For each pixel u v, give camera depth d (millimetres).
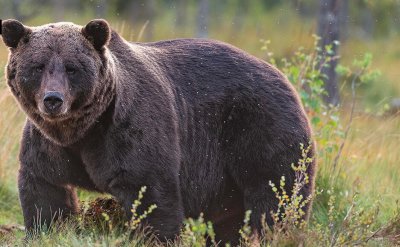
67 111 12234
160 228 12977
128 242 12414
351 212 13609
